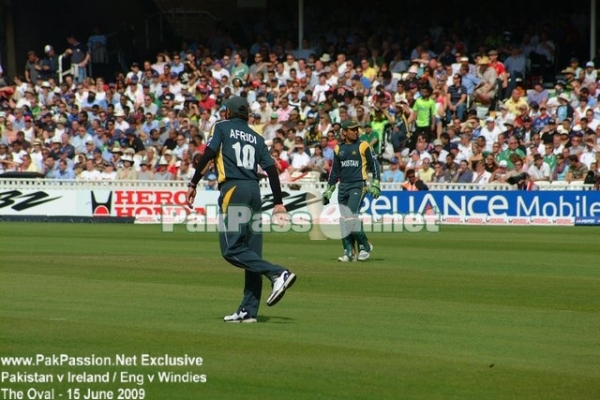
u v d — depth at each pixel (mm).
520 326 22062
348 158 35656
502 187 56844
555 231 51375
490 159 57469
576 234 49250
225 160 21297
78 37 85938
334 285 29094
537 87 66312
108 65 80000
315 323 22219
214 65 73438
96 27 81125
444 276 31422
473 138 61750
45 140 68812
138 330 21016
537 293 27453
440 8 77125
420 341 20141
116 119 68625
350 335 20734
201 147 62031
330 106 65688
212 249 40469
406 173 57438
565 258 37406
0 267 33281
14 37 83250
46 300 25484
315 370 17469
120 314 23234
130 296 26359
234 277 30672
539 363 18172
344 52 73500
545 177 57281
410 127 64000
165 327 21438
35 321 22078
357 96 64938
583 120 59906
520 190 55844
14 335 20359
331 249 41281
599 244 43531
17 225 56062
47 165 64500
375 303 25438
